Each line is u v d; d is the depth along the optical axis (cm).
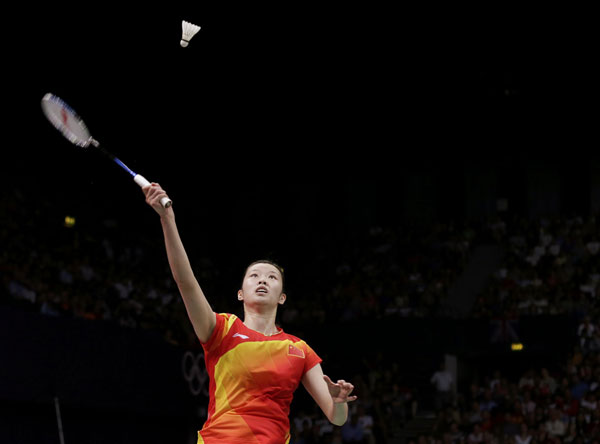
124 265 2472
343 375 2455
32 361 1543
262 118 2988
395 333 2467
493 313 2456
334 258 2984
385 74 2786
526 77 2756
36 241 2194
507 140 3086
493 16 2442
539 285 2541
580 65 2659
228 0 2347
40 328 1572
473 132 3083
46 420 1606
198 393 2034
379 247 2973
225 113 2914
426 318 2459
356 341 2495
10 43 2317
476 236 2919
